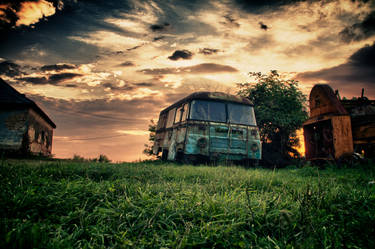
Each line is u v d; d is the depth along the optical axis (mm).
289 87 17000
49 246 1955
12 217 2582
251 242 2289
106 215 2691
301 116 16203
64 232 2322
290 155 16578
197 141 10906
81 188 3615
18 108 17953
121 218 2674
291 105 16500
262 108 16672
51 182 3928
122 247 2082
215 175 5707
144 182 5102
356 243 2371
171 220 2627
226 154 11117
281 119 15703
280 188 4625
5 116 17750
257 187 4895
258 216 2738
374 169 7551
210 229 2402
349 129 9039
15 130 17672
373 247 2254
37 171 5062
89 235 2389
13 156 16641
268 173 7383
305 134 11070
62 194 3262
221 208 2895
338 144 8914
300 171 8414
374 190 4121
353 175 6574
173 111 14867
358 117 9578
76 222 2693
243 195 3650
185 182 5098
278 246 2178
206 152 10906
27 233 2037
